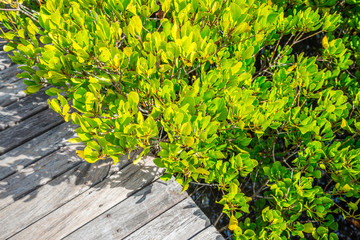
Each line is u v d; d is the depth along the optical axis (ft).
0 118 7.52
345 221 11.90
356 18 10.36
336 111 7.33
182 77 6.35
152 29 6.57
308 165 7.44
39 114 7.72
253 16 6.57
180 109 4.94
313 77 7.66
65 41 5.21
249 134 10.23
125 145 5.20
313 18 7.43
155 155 7.18
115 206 6.09
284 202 6.86
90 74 5.21
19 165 6.72
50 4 5.76
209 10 6.00
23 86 8.27
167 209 6.03
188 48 5.04
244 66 6.70
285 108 7.75
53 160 6.81
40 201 6.19
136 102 5.07
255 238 6.86
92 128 5.15
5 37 6.11
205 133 5.09
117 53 4.89
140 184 6.40
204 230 5.77
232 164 6.28
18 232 5.80
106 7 5.97
